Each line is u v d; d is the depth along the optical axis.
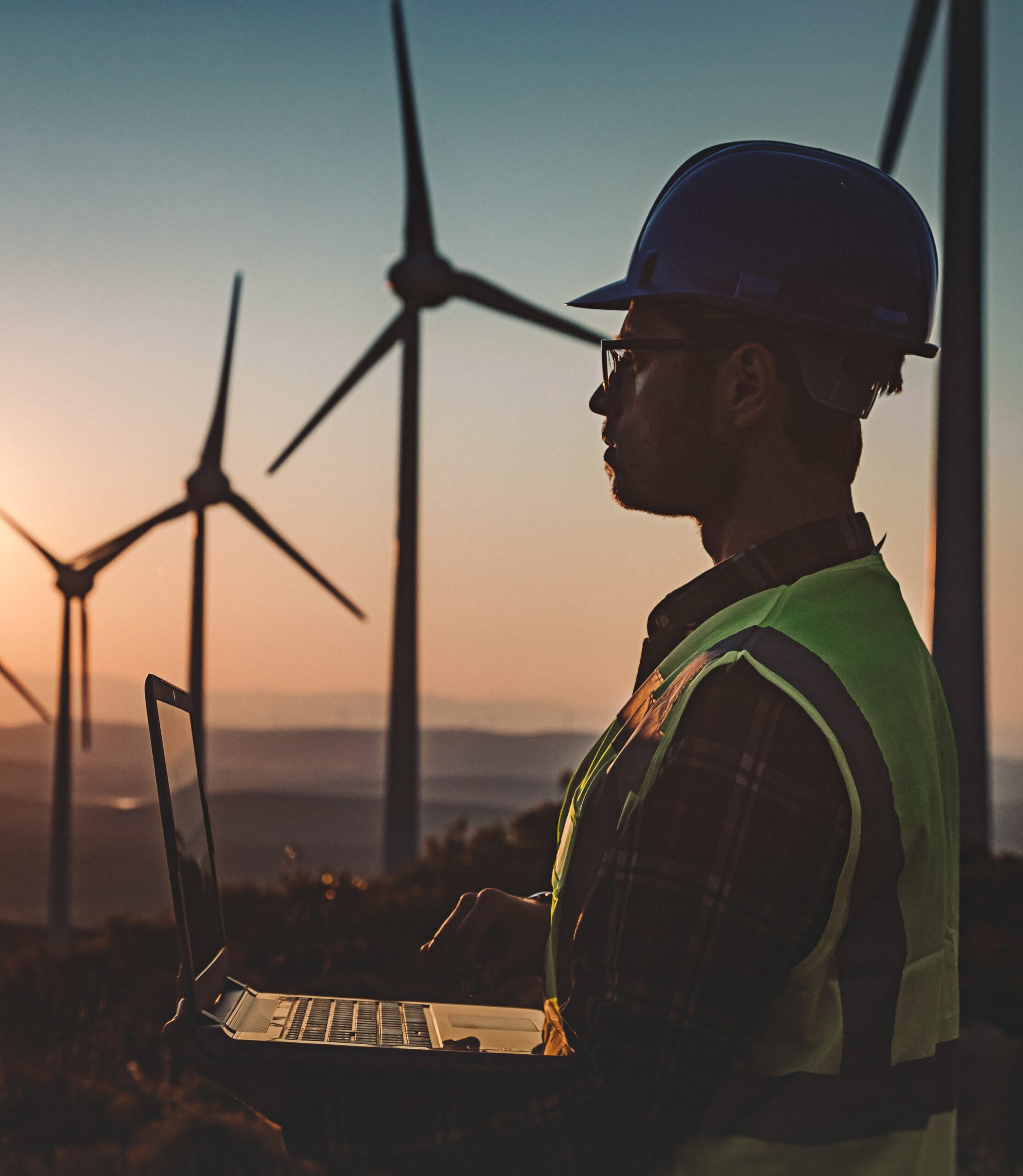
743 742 1.05
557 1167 1.04
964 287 17.84
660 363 1.32
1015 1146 5.95
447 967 1.50
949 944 1.18
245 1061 1.11
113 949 10.72
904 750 1.09
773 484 1.28
